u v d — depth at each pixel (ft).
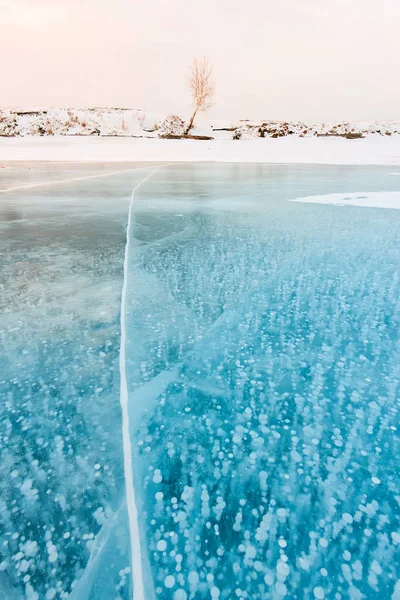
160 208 10.29
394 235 7.31
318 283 4.89
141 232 7.62
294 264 5.64
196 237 7.24
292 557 1.71
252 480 2.08
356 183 16.16
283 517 1.88
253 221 8.68
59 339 3.50
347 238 7.12
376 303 4.29
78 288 4.69
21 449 2.29
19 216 9.09
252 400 2.71
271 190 14.03
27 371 3.03
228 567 1.67
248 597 1.56
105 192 13.37
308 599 1.55
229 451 2.28
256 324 3.81
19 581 1.63
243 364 3.14
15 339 3.49
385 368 3.08
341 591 1.58
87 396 2.75
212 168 24.84
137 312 4.05
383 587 1.60
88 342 3.46
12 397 2.73
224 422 2.51
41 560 1.71
